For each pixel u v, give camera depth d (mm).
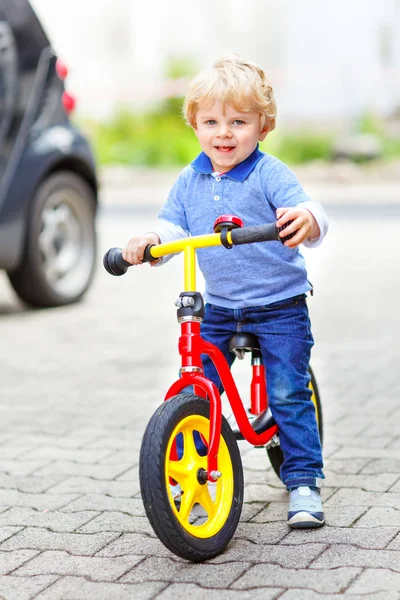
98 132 26500
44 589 4051
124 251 4418
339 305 10094
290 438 4684
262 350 4688
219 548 4285
